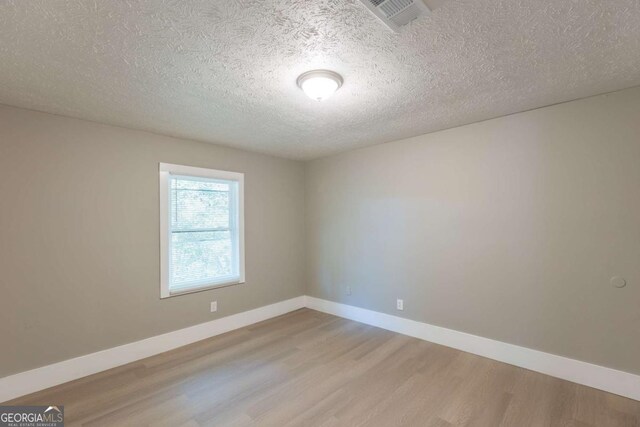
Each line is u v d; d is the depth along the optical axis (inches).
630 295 84.0
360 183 150.5
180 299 124.7
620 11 52.6
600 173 88.4
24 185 91.1
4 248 87.6
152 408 82.0
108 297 106.1
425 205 126.3
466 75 75.8
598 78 78.2
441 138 121.3
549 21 55.2
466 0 49.5
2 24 52.7
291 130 118.3
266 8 50.7
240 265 145.8
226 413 79.7
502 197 106.2
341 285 159.8
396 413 79.2
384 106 95.3
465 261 115.1
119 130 110.3
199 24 54.6
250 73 73.0
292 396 87.2
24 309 90.3
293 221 173.2
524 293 101.7
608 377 86.7
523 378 95.2
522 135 101.8
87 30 55.3
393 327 137.4
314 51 64.2
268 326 145.6
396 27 56.3
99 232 104.8
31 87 78.0
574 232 92.6
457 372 99.6
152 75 73.0
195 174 130.6
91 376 99.6
